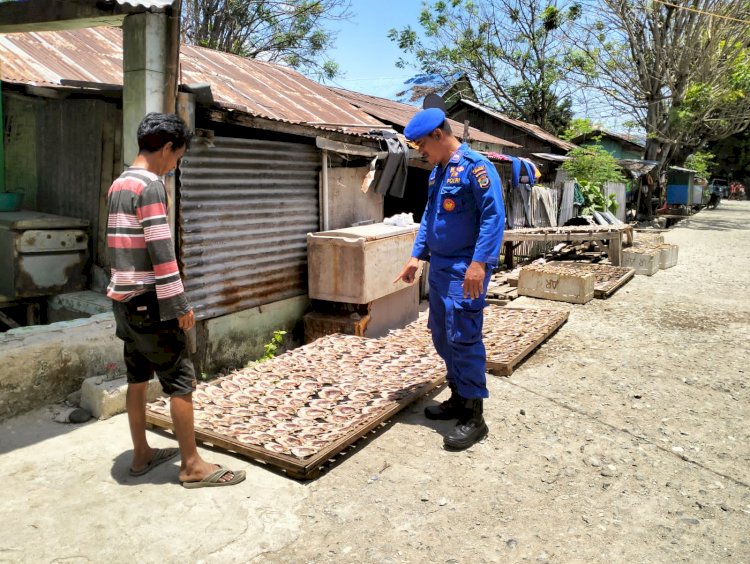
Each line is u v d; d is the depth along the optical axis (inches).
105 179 205.5
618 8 849.5
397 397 163.0
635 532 110.7
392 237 257.6
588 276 320.2
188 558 98.6
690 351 231.6
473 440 144.8
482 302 141.1
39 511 110.0
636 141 1144.8
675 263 466.9
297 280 254.1
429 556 101.7
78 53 233.1
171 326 110.8
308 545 103.7
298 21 852.0
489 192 134.1
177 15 160.1
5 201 211.8
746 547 106.6
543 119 1112.8
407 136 142.8
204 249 205.6
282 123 210.2
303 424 144.7
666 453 144.0
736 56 840.3
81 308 197.2
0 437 138.9
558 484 127.8
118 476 123.6
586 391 185.6
